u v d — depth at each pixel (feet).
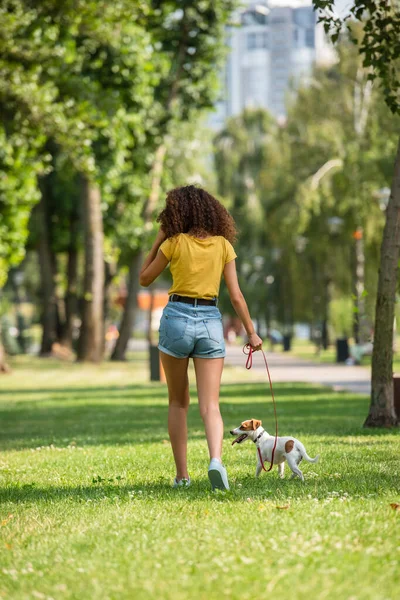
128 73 119.14
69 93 77.20
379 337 46.09
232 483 25.76
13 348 187.42
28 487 27.25
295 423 50.24
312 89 152.25
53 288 165.27
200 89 138.51
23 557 17.56
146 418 57.77
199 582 14.83
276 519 19.36
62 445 42.75
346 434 42.83
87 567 16.28
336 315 188.03
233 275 24.71
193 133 156.46
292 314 214.69
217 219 24.68
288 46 627.87
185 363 24.77
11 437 48.96
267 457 26.73
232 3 133.69
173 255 24.32
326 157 147.23
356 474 27.50
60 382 103.91
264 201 169.78
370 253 151.84
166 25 134.10
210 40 135.64
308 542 16.92
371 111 134.62
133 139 135.44
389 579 14.64
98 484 27.45
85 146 77.20
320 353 177.17
